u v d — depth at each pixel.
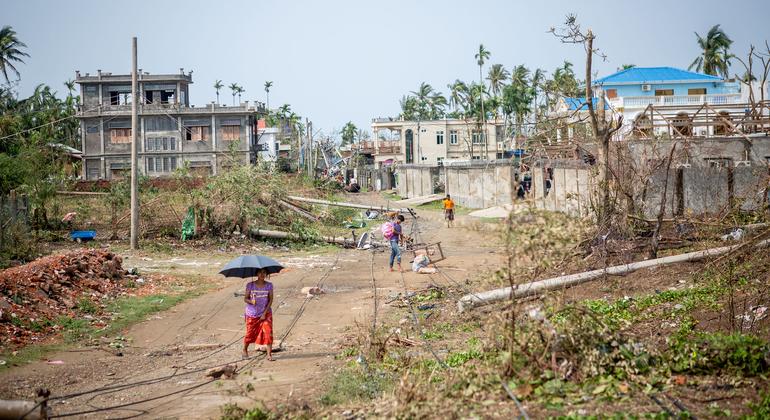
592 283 17.38
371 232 38.31
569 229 8.75
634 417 7.07
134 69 29.45
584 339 8.89
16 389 10.67
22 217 30.12
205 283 22.16
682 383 8.33
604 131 20.78
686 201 27.59
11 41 78.38
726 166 29.02
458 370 9.37
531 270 9.36
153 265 25.81
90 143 73.12
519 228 8.68
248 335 12.73
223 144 73.69
